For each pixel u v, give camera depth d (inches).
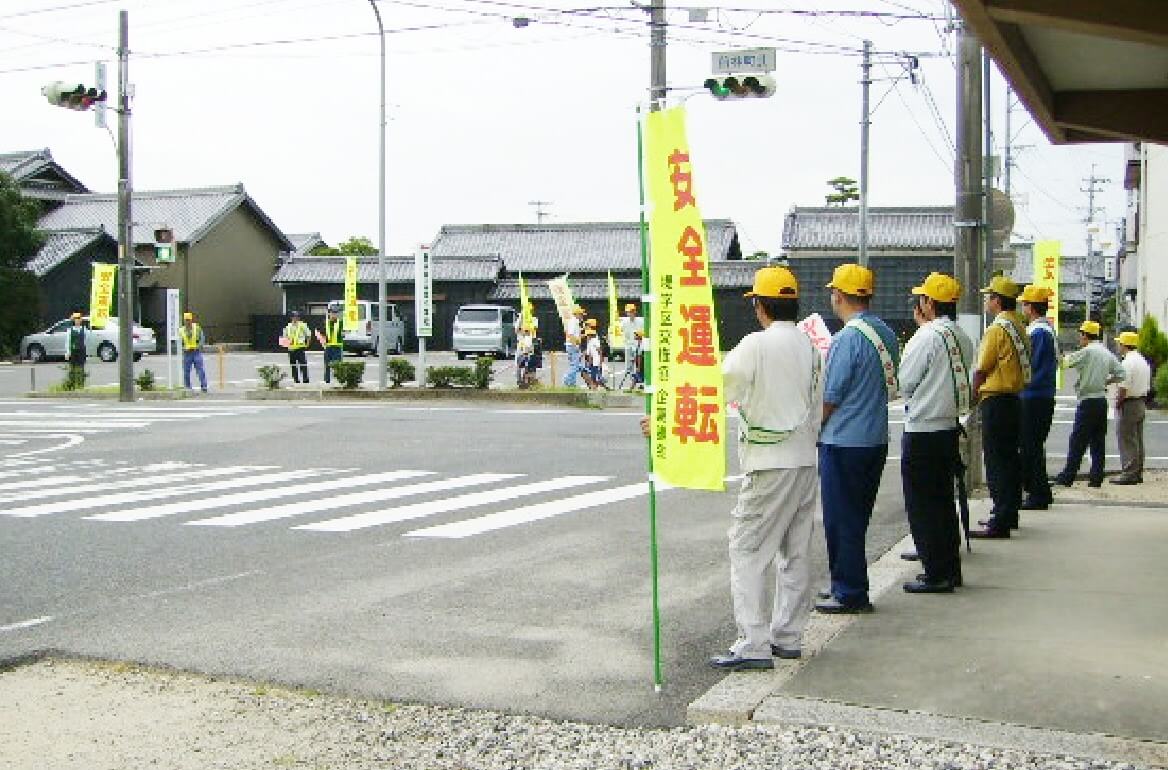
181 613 273.0
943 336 274.4
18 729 194.9
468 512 421.7
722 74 652.7
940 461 273.4
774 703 193.3
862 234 1320.1
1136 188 1718.8
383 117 1086.4
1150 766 165.6
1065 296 2623.0
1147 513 395.9
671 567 323.3
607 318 2169.0
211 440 690.2
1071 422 784.9
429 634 251.8
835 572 255.9
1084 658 215.2
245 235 2228.1
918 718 184.9
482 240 2383.1
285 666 228.8
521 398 997.2
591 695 208.8
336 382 1230.3
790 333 218.7
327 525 394.6
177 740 189.0
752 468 214.4
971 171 423.2
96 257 1974.7
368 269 2213.3
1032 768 165.6
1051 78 359.9
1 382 1314.0
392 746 185.0
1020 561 309.9
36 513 423.5
